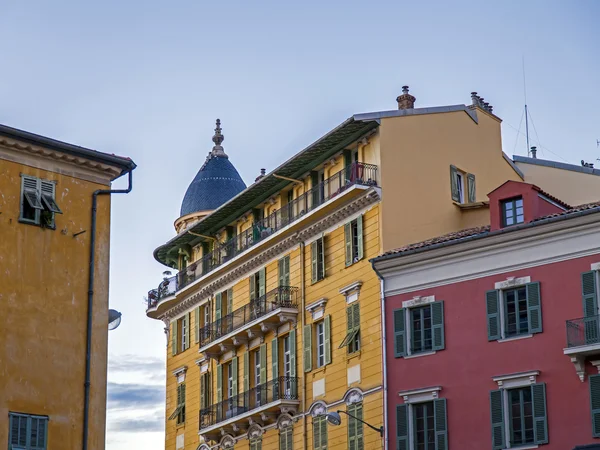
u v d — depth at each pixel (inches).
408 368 2176.4
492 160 2578.7
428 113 2452.0
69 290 1791.3
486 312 2096.5
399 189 2356.1
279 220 2603.3
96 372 1782.7
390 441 2167.8
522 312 2062.0
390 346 2214.6
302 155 2471.7
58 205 1814.7
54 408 1729.8
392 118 2393.0
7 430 1680.6
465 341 2112.5
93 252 1828.2
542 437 1975.9
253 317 2593.5
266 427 2546.8
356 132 2404.0
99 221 1850.4
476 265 2129.7
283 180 2593.5
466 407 2080.5
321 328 2449.6
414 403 2156.7
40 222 1788.9
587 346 1935.3
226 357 2743.6
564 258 2025.1
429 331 2174.0
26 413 1704.0
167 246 3026.6
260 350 2608.3
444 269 2171.5
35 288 1759.4
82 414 1753.2
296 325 2503.7
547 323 2021.4
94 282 1820.9
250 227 2731.3
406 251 2198.6
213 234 2896.2
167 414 2977.4
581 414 1945.1
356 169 2352.4
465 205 2426.2
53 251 1790.1
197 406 2837.1
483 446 2041.1
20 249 1759.4
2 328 1712.6
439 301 2162.9
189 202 3410.4
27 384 1715.1
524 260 2070.6
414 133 2418.8
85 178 1856.5
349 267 2373.3
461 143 2506.2
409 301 2204.7
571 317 1995.6
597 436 1920.5
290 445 2455.7
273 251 2610.7
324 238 2469.2
